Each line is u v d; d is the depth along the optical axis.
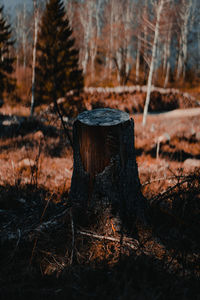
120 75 35.12
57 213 2.74
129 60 35.69
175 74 40.72
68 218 2.64
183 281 1.97
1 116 12.74
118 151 2.51
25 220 2.73
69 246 2.37
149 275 1.99
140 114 26.05
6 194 3.60
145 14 20.17
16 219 2.76
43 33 21.89
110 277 1.97
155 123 19.83
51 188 4.28
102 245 2.39
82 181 2.65
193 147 13.42
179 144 13.74
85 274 2.01
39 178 4.80
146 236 2.54
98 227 2.55
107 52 35.94
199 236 2.53
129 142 2.60
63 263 2.18
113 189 2.56
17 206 3.22
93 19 42.69
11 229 2.55
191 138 15.43
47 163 6.22
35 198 3.60
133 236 2.53
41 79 19.67
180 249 2.35
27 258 2.23
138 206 2.73
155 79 37.03
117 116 2.65
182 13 27.47
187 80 36.56
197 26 29.11
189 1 28.05
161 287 1.85
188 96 28.38
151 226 2.69
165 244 2.48
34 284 1.87
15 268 2.09
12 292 1.78
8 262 2.13
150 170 5.58
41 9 20.44
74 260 2.21
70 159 7.00
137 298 1.63
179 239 2.35
